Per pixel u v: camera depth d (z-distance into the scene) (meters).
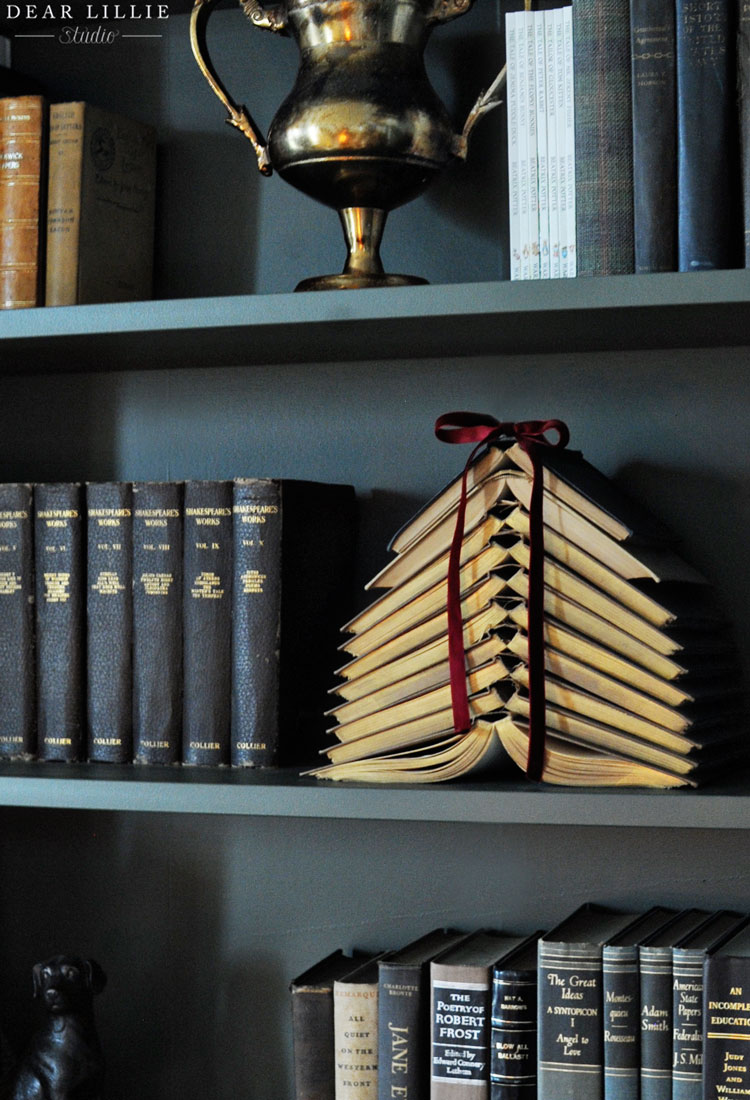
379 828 1.18
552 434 1.14
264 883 1.21
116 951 1.24
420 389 1.18
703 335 1.03
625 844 1.13
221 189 1.23
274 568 1.03
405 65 1.02
